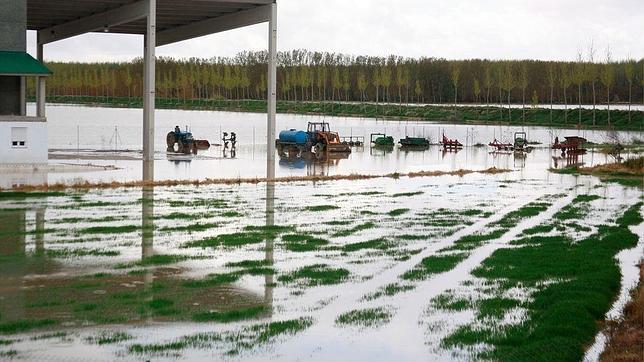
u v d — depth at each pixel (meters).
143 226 24.59
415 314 15.16
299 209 29.45
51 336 13.34
